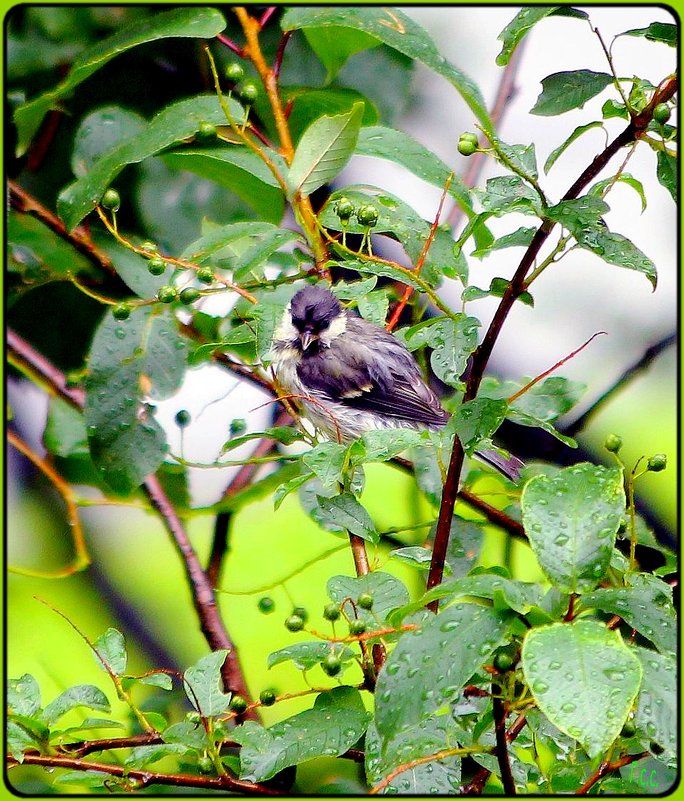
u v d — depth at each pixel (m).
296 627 5.71
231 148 8.01
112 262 9.06
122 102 10.31
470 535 8.22
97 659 6.38
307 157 7.23
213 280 7.21
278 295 8.51
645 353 9.77
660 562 8.39
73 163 8.87
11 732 6.09
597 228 5.66
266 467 9.89
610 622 6.01
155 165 9.85
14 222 9.36
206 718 5.88
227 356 9.18
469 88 6.87
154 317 8.12
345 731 5.75
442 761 5.72
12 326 9.95
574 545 4.48
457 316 6.50
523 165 6.12
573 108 6.26
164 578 10.54
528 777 6.30
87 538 10.54
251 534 10.14
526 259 5.75
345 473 6.84
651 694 4.36
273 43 10.18
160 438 7.89
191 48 10.21
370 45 8.35
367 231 6.91
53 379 9.68
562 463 10.35
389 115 10.51
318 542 10.12
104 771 6.02
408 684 4.30
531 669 4.02
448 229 7.63
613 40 5.94
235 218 9.98
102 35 9.82
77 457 9.73
